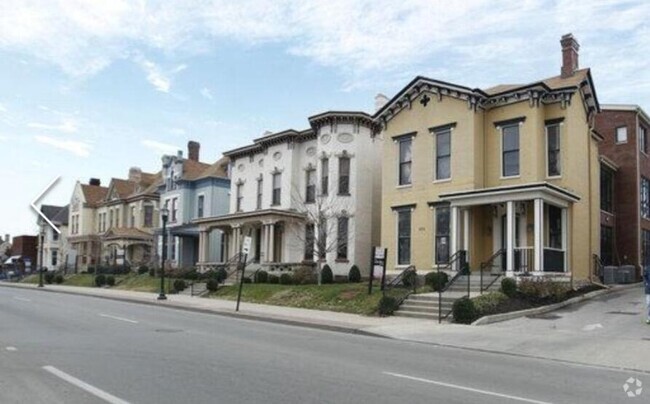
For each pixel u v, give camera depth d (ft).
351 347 43.55
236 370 32.12
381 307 67.72
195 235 159.02
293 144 122.62
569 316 62.18
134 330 51.21
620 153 109.91
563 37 92.89
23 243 266.36
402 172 97.50
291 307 79.82
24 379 28.96
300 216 116.78
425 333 52.26
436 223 90.79
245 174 135.54
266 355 37.99
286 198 122.01
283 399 25.36
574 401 26.73
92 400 24.77
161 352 38.40
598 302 72.64
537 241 74.33
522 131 84.48
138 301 93.71
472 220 86.48
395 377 31.24
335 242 109.91
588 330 53.11
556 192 76.69
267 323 62.80
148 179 198.80
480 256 86.79
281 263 114.93
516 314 61.87
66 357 35.63
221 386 27.84
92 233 217.15
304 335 51.31
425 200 92.43
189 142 189.16
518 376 32.94
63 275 184.96
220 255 151.02
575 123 86.12
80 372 30.89
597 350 42.98
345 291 80.69
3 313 66.28
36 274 209.97
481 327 55.72
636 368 37.27
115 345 41.29
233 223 127.03
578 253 84.89
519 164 84.43
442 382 30.22
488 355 41.93
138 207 189.16
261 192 130.00
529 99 83.82
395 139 98.37
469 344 46.68
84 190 226.79
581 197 86.53
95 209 222.89
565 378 32.81
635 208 107.24
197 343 43.27
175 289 114.32
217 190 154.71
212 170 159.43
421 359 38.37
